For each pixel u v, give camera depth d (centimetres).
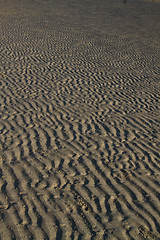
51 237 332
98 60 1077
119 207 384
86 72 940
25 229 339
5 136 531
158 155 509
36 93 742
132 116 657
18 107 655
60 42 1268
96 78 895
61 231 341
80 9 2147
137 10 2331
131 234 345
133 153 511
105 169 460
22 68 918
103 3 2531
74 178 434
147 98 772
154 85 877
